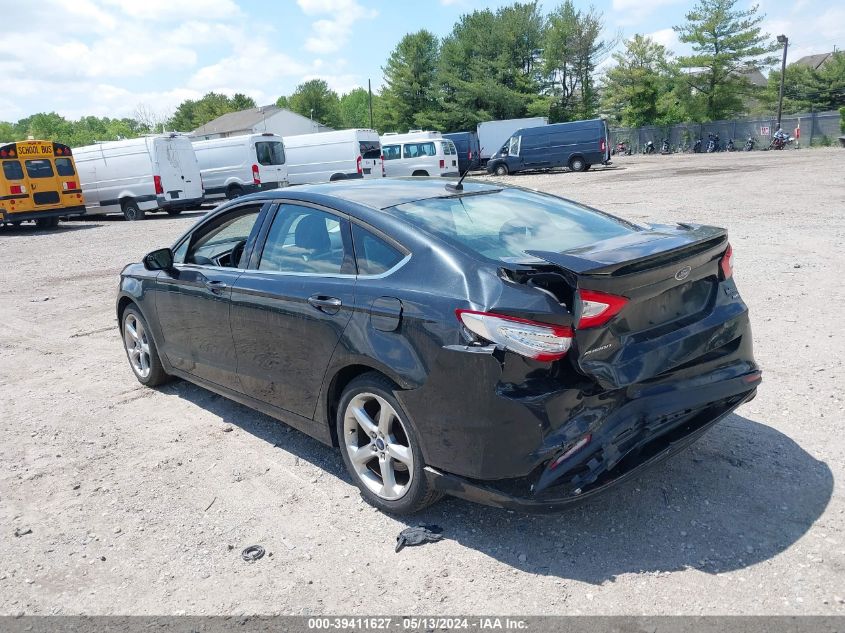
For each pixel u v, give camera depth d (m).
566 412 2.70
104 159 21.81
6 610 2.80
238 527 3.34
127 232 18.08
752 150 42.53
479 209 3.64
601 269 2.60
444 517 3.30
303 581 2.88
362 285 3.28
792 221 11.03
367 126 87.38
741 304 3.38
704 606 2.56
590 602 2.63
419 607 2.67
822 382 4.56
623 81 51.72
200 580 2.93
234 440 4.37
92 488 3.83
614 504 3.28
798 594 2.58
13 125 109.06
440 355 2.87
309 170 25.28
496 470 2.79
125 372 6.00
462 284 2.91
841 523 3.00
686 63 49.56
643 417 2.89
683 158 37.62
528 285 2.78
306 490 3.67
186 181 21.91
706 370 3.14
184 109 116.31
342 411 3.46
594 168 33.53
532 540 3.06
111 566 3.07
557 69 53.69
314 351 3.51
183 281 4.54
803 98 59.31
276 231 3.96
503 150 33.19
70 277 11.19
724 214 12.34
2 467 4.17
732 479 3.43
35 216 20.03
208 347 4.45
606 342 2.75
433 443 2.98
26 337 7.47
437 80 57.81
